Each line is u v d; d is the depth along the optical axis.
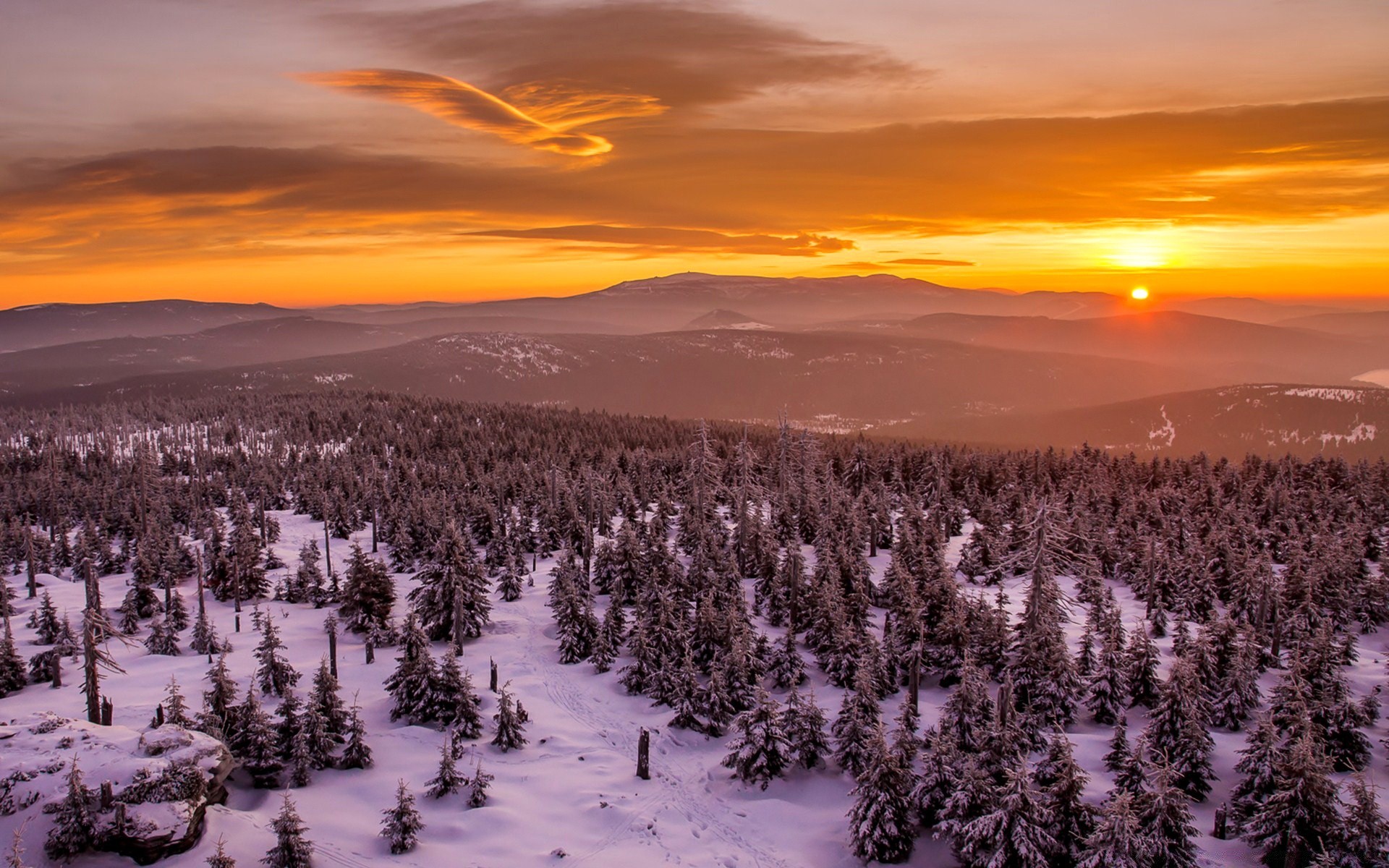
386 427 188.75
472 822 35.59
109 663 38.53
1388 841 29.92
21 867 26.84
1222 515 86.69
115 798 29.38
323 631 67.12
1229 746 42.59
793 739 41.12
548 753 43.53
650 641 54.09
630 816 37.09
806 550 85.75
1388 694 49.09
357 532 111.75
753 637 53.91
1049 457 122.56
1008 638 50.66
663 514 99.25
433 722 46.12
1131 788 33.38
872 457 122.25
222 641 63.38
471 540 90.38
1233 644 48.91
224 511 124.00
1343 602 61.22
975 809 32.69
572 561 67.06
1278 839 31.62
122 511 108.44
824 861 34.34
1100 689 45.44
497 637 64.19
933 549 72.75
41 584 84.75
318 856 31.89
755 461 111.56
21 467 163.50
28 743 31.84
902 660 51.50
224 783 35.88
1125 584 77.31
